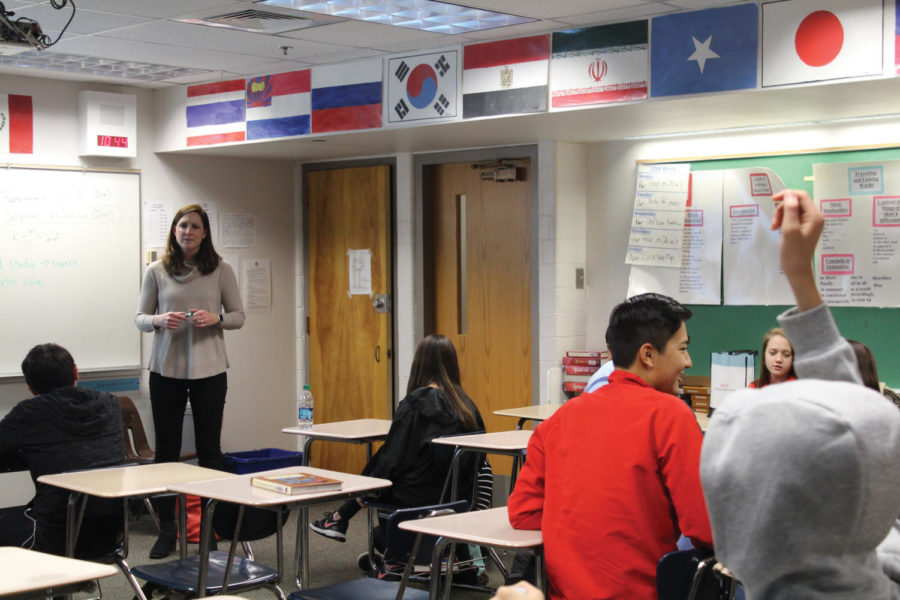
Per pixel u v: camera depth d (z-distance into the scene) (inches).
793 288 50.3
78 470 156.9
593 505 97.7
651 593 95.2
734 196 224.4
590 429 100.9
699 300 229.0
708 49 182.7
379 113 233.5
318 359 303.9
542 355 249.4
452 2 182.9
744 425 39.1
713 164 227.8
